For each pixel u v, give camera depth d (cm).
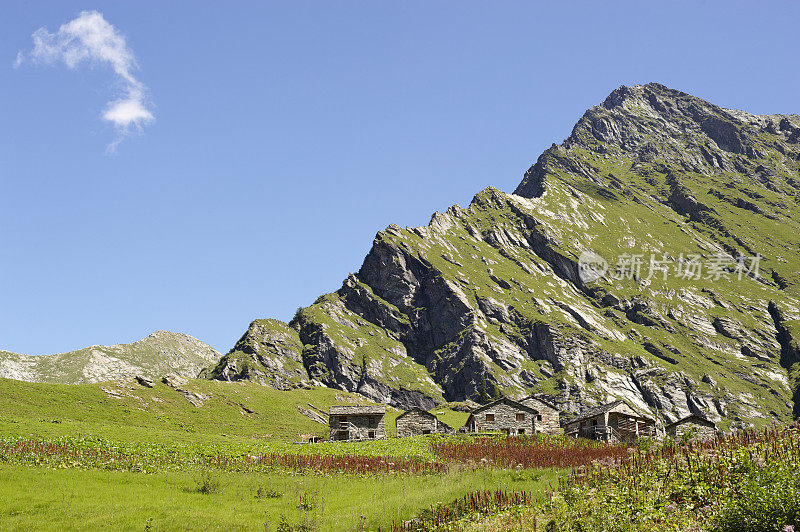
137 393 14750
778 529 2297
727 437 4119
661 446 4734
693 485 3083
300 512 4041
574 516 3078
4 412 10394
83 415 11906
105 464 5453
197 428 13662
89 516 3797
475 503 3703
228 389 17738
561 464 5181
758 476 2598
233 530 3612
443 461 6022
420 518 3556
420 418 12044
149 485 4759
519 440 8538
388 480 5081
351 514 3828
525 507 3478
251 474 5475
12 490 4297
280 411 17612
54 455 5644
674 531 2608
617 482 3459
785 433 3659
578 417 10706
